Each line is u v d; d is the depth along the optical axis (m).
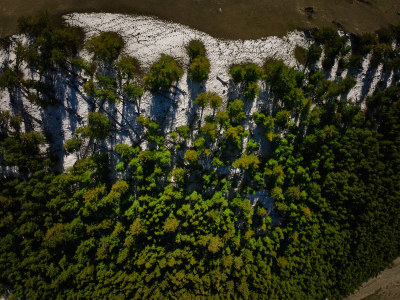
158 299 43.84
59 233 41.50
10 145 41.62
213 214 43.88
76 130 44.81
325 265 46.81
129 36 46.03
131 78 45.72
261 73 44.66
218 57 46.81
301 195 45.09
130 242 42.75
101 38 44.09
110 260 44.34
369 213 45.84
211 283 45.19
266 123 44.09
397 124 46.50
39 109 45.44
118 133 46.34
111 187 46.28
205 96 43.69
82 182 43.75
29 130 45.47
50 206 42.09
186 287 45.59
